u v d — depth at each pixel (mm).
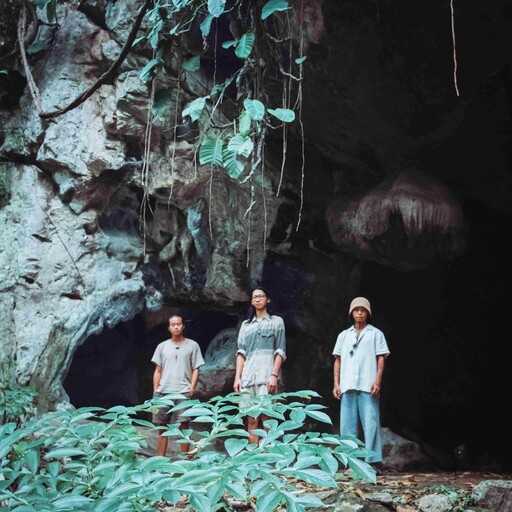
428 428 11180
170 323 6262
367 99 7922
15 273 7719
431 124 8172
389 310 10969
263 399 2182
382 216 8820
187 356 6211
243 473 1740
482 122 9547
